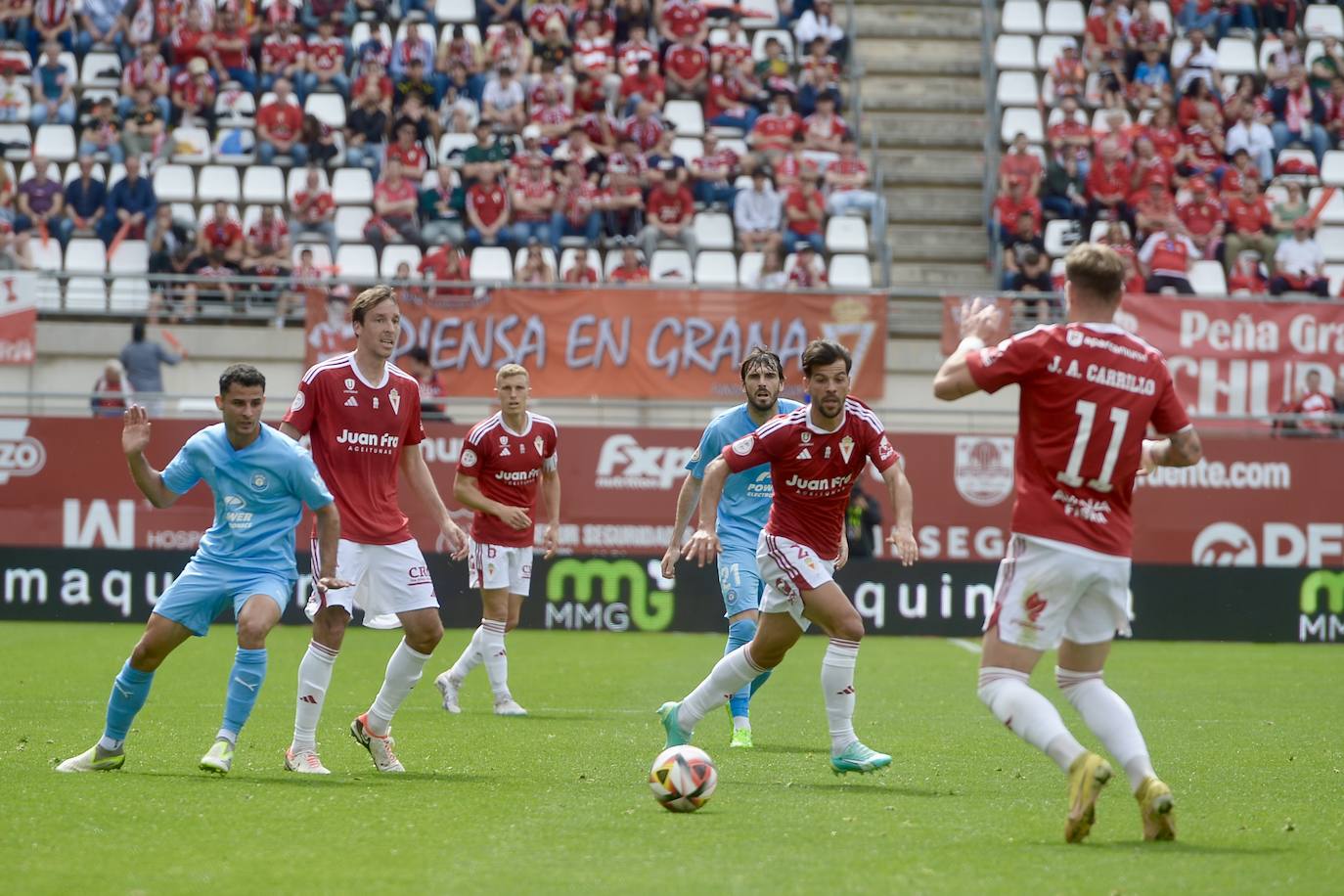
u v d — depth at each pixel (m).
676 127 62.28
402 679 20.28
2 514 45.66
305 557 46.94
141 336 48.62
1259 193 61.59
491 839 15.02
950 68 67.00
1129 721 15.49
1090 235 58.84
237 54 61.38
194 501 46.12
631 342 47.75
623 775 20.03
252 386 18.84
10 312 46.47
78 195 55.62
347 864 13.72
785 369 47.84
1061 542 15.06
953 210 62.12
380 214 55.81
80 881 12.91
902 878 13.20
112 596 45.84
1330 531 47.16
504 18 64.62
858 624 19.70
